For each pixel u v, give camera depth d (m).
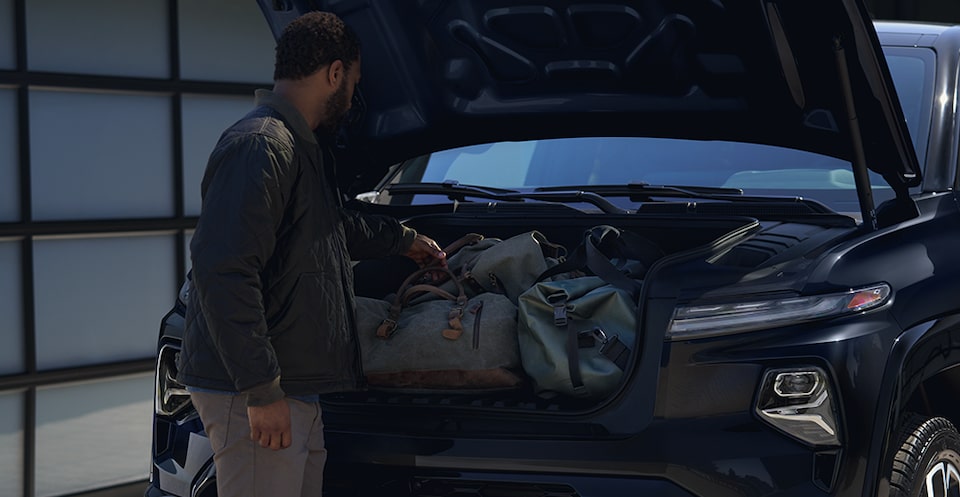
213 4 6.62
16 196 5.89
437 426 3.09
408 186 4.13
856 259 3.11
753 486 2.83
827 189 3.80
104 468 6.30
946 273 3.29
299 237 2.94
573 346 3.15
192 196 6.61
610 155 4.20
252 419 2.85
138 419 6.42
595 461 2.91
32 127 5.95
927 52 4.18
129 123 6.31
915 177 3.60
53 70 5.99
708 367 2.92
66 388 6.13
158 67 6.40
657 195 3.86
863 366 2.91
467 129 4.28
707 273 3.05
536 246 3.57
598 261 3.37
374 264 3.89
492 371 3.22
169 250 6.53
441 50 3.95
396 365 3.26
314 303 2.96
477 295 3.57
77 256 6.15
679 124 4.11
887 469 2.94
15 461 5.98
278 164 2.84
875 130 3.44
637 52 3.78
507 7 3.74
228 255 2.75
